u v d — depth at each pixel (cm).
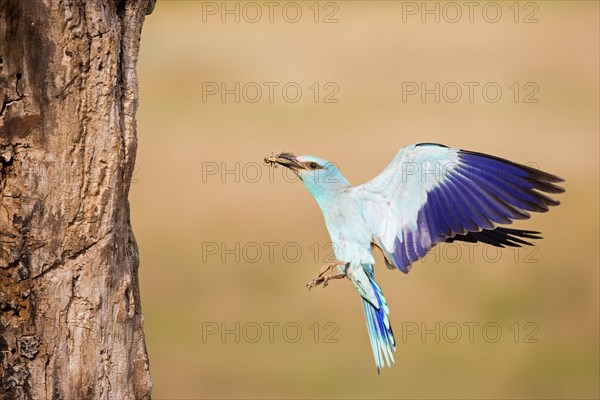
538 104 2450
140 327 799
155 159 2133
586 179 2091
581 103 2445
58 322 751
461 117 2355
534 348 1661
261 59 2664
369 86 2506
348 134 2228
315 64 2638
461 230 889
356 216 936
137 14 761
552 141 2230
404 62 2659
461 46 2747
